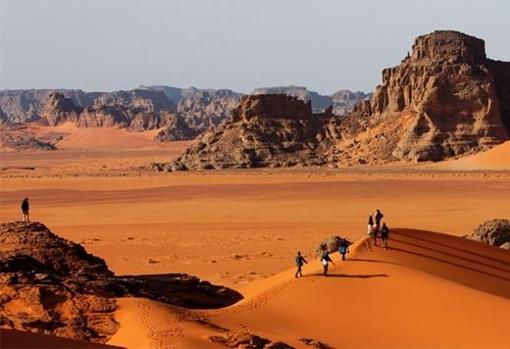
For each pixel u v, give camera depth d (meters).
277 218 86.81
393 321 28.38
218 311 28.94
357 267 33.19
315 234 71.69
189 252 62.56
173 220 87.00
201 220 86.56
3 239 38.47
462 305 29.42
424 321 28.25
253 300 30.56
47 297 28.16
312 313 29.17
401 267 33.16
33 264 34.31
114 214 93.88
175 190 124.00
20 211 98.69
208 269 53.72
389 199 103.69
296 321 28.58
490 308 29.27
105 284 33.53
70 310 27.36
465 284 33.28
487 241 48.94
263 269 53.28
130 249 64.75
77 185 137.12
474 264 37.12
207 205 102.06
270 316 28.81
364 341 26.69
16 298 28.14
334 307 29.55
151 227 80.38
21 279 30.55
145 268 54.66
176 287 37.03
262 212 93.06
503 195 104.38
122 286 34.38
